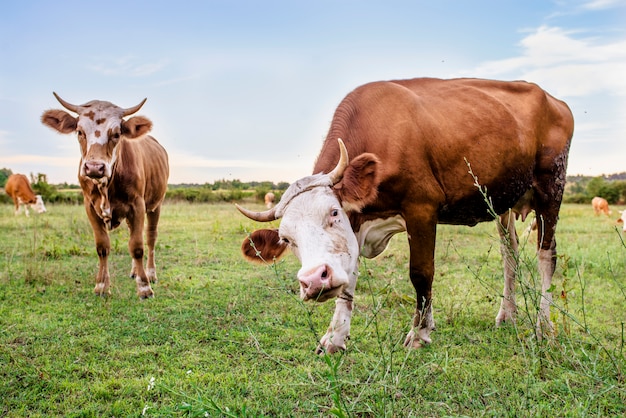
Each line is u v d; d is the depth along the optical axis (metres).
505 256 5.66
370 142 5.01
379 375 3.99
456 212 5.39
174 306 6.33
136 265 6.91
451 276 7.86
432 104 5.27
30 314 5.90
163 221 16.08
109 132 6.59
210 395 3.85
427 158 5.04
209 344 5.05
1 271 7.96
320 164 5.00
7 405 3.74
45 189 30.59
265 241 4.93
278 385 4.01
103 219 6.86
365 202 4.55
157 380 4.17
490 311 6.09
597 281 7.47
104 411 3.67
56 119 7.00
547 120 5.92
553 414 3.45
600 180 44.38
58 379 4.18
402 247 10.41
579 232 14.42
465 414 3.41
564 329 4.74
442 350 4.76
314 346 4.97
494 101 5.53
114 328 5.47
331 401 3.73
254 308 6.22
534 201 5.95
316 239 4.31
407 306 6.20
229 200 34.50
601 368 4.04
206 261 9.29
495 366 4.32
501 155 5.34
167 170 9.33
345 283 4.30
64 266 8.62
